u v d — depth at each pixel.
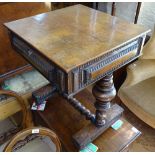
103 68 0.82
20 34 0.88
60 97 1.35
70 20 1.00
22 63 1.49
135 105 1.30
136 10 1.62
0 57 1.38
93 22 0.98
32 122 1.28
